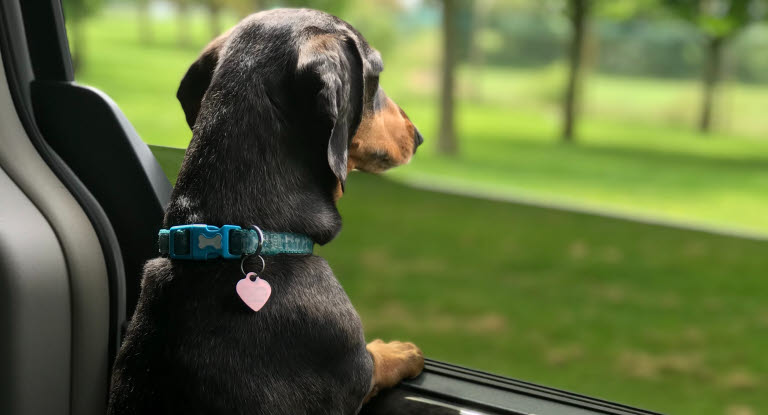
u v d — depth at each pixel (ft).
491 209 41.29
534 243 32.63
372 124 6.46
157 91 42.78
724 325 21.36
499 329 21.09
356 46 5.79
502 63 148.15
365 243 32.24
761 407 15.25
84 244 5.99
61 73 6.52
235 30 6.14
